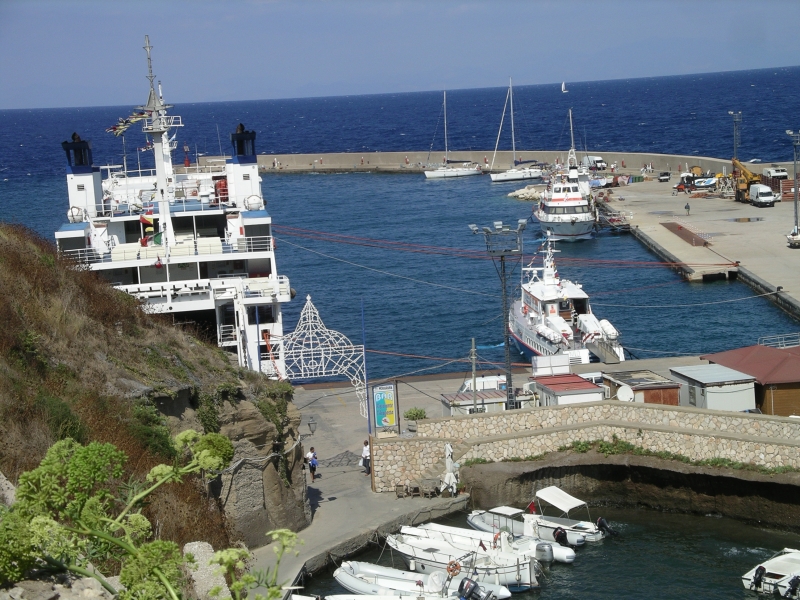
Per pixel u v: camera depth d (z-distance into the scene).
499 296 93.81
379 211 157.25
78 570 13.56
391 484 44.44
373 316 88.44
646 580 36.84
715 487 43.41
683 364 57.97
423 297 95.00
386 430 48.50
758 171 159.12
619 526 42.50
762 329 79.19
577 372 56.97
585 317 68.56
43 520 13.05
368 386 57.59
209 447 13.73
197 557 23.14
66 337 35.66
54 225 137.88
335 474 46.66
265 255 54.78
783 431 42.84
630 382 50.88
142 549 12.81
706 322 82.19
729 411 44.94
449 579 35.56
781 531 41.50
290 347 63.41
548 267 74.75
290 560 36.44
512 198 165.12
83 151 59.22
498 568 36.12
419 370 71.94
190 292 52.19
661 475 44.56
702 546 39.97
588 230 122.56
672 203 143.25
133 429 32.28
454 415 47.91
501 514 41.28
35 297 37.09
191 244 55.06
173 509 30.45
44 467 13.50
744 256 102.50
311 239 131.62
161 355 39.06
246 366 51.03
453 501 43.28
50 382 32.38
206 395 37.38
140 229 58.50
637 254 112.56
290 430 41.00
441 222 143.00
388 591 34.84
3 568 13.05
